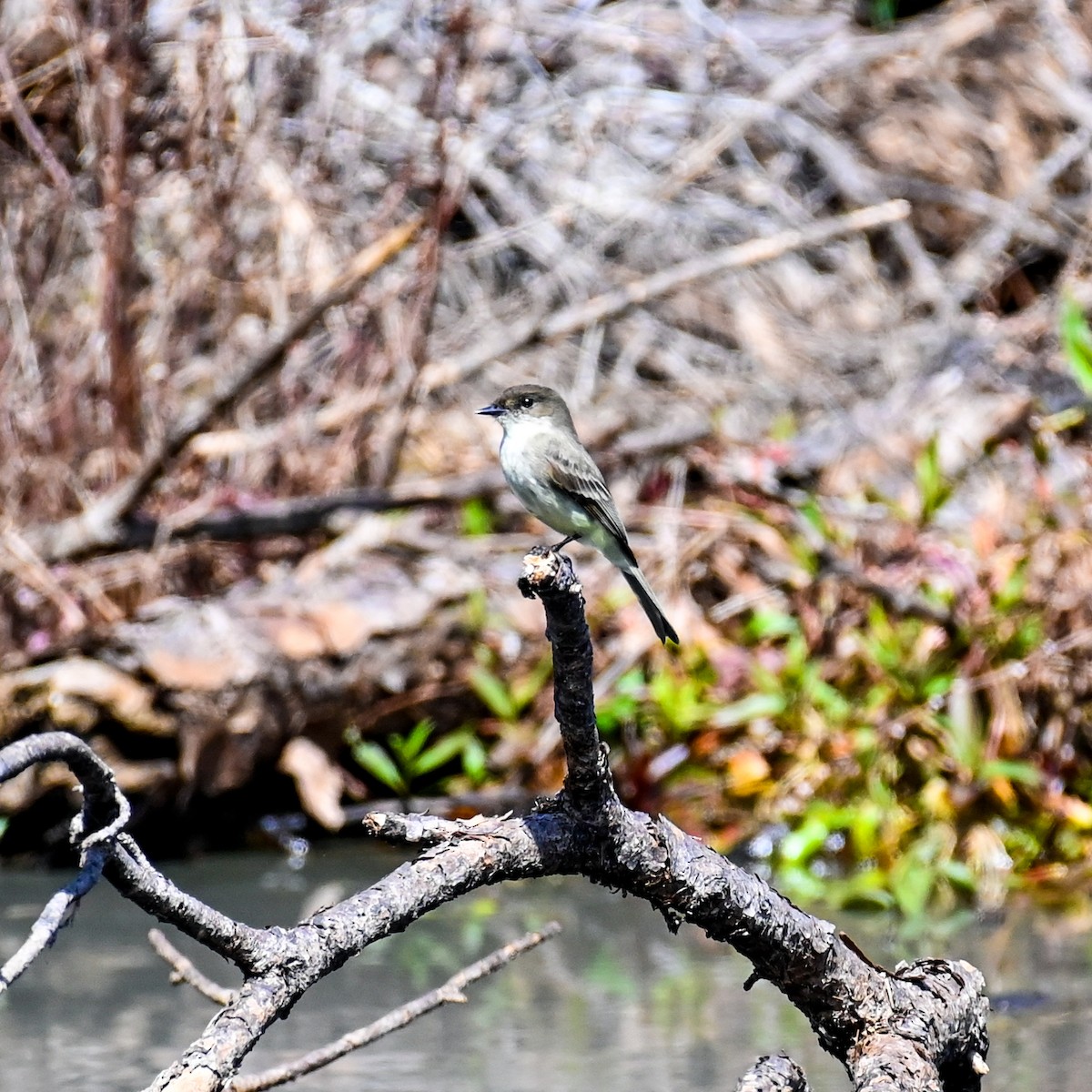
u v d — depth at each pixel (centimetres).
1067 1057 719
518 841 512
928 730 1136
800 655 1177
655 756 1152
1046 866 1064
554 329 1348
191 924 445
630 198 1567
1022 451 1373
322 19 1409
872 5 1928
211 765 1108
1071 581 1195
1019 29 1858
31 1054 733
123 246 1203
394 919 478
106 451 1258
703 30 1769
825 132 1783
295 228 1338
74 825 473
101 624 1148
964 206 1694
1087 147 1750
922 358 1528
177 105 1272
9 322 1266
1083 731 1155
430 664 1183
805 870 1047
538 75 1594
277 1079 582
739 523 1293
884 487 1366
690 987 831
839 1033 586
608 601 1253
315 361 1374
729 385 1526
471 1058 728
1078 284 1590
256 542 1291
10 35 1290
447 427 1463
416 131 1404
